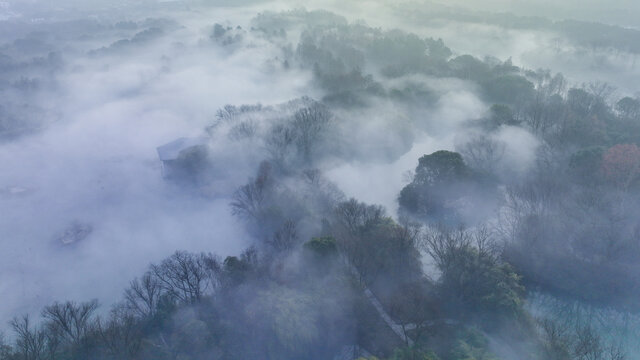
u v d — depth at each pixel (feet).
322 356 378.12
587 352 369.30
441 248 442.91
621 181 504.43
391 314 413.80
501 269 424.87
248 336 369.50
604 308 434.30
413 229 501.56
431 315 407.85
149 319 393.91
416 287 432.25
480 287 401.29
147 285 409.28
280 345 358.84
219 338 371.35
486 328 380.17
